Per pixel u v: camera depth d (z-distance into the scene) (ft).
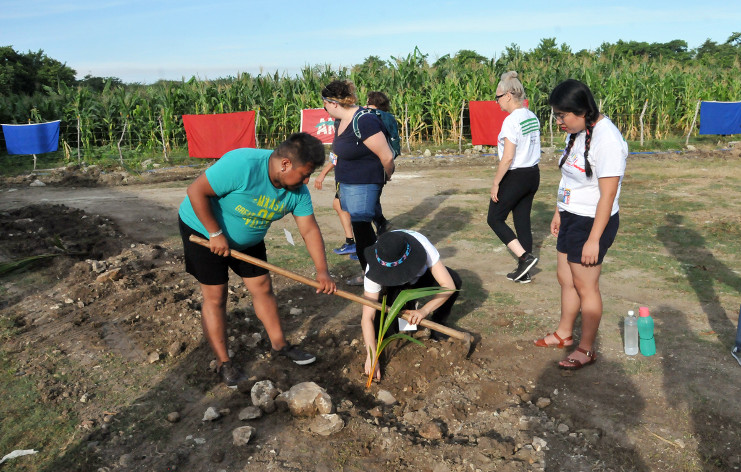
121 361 12.91
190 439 10.09
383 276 11.25
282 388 11.44
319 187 20.51
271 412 10.75
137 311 15.39
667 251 20.38
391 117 18.39
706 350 12.80
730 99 64.39
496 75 63.87
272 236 23.50
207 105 55.47
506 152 16.49
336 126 16.26
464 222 25.41
